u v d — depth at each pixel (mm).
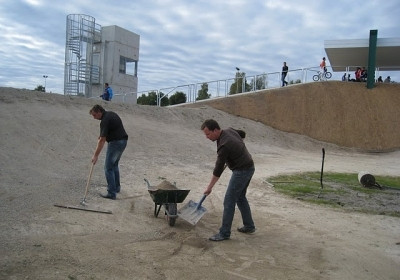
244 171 5570
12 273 3951
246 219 6113
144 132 16750
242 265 4832
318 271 4789
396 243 6129
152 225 6117
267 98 30047
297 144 27125
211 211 7457
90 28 31844
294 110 30000
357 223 7352
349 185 12148
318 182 12336
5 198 6469
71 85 31328
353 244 5949
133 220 6254
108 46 32469
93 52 32844
